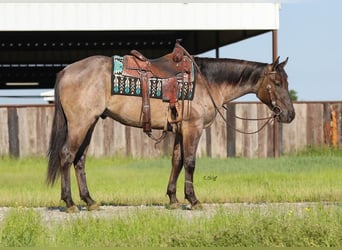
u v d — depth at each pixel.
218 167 19.38
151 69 12.12
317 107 22.92
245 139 22.55
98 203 12.58
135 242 9.16
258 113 22.59
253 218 9.86
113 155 22.44
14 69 33.19
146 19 22.67
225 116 22.56
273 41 22.91
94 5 22.53
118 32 28.84
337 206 11.40
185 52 12.36
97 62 12.03
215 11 22.86
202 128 12.31
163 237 9.23
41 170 19.75
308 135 22.89
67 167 11.96
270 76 12.57
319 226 9.42
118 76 11.97
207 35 28.34
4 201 13.30
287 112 12.61
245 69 12.55
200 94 12.29
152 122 12.12
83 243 9.15
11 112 22.42
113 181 16.47
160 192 14.27
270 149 22.61
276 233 9.23
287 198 13.16
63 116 12.09
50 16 22.41
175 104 12.07
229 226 9.59
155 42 31.47
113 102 12.01
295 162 20.39
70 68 12.05
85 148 12.23
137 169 19.52
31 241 9.27
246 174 17.50
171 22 22.75
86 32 28.52
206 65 12.45
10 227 9.57
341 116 22.95
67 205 11.91
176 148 12.45
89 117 11.92
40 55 32.19
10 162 21.70
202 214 11.23
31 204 12.98
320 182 15.42
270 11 22.91
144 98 12.02
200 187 14.80
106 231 9.49
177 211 11.81
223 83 12.50
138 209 10.95
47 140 22.44
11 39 29.44
